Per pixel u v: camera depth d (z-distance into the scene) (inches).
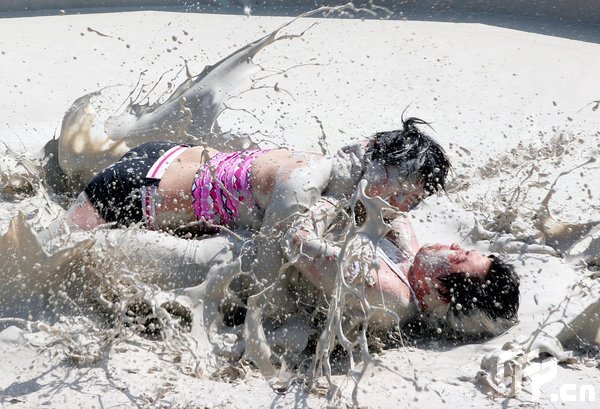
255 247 312.2
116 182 331.0
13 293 298.2
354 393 246.4
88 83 630.5
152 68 681.0
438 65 694.5
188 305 297.4
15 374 268.8
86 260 302.2
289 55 725.3
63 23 835.4
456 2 884.6
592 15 846.5
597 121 558.6
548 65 701.3
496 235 376.8
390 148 316.5
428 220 390.9
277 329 301.4
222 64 409.4
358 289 272.8
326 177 315.3
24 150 455.5
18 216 288.5
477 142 511.2
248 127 515.2
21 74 645.3
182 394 261.0
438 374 280.4
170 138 396.8
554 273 347.3
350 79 653.3
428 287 306.2
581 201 418.0
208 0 910.4
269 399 260.7
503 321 304.8
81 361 274.5
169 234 324.5
